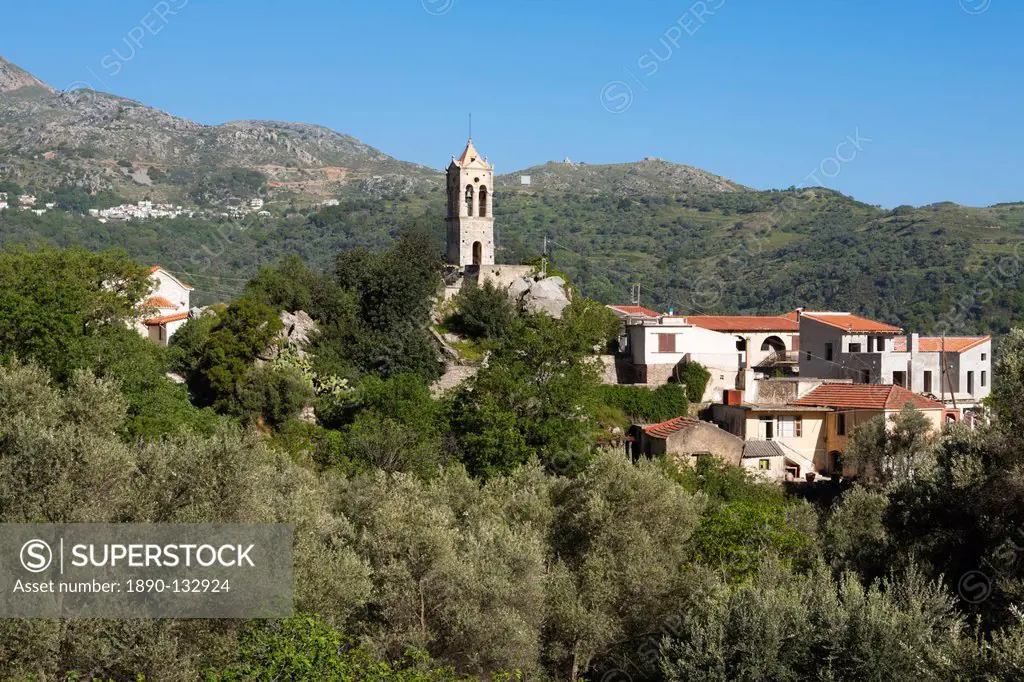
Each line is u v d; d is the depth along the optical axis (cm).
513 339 6931
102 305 6462
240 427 6397
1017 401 4022
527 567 3922
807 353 8706
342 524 4147
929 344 8306
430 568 3834
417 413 6556
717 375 8044
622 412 7594
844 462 6397
